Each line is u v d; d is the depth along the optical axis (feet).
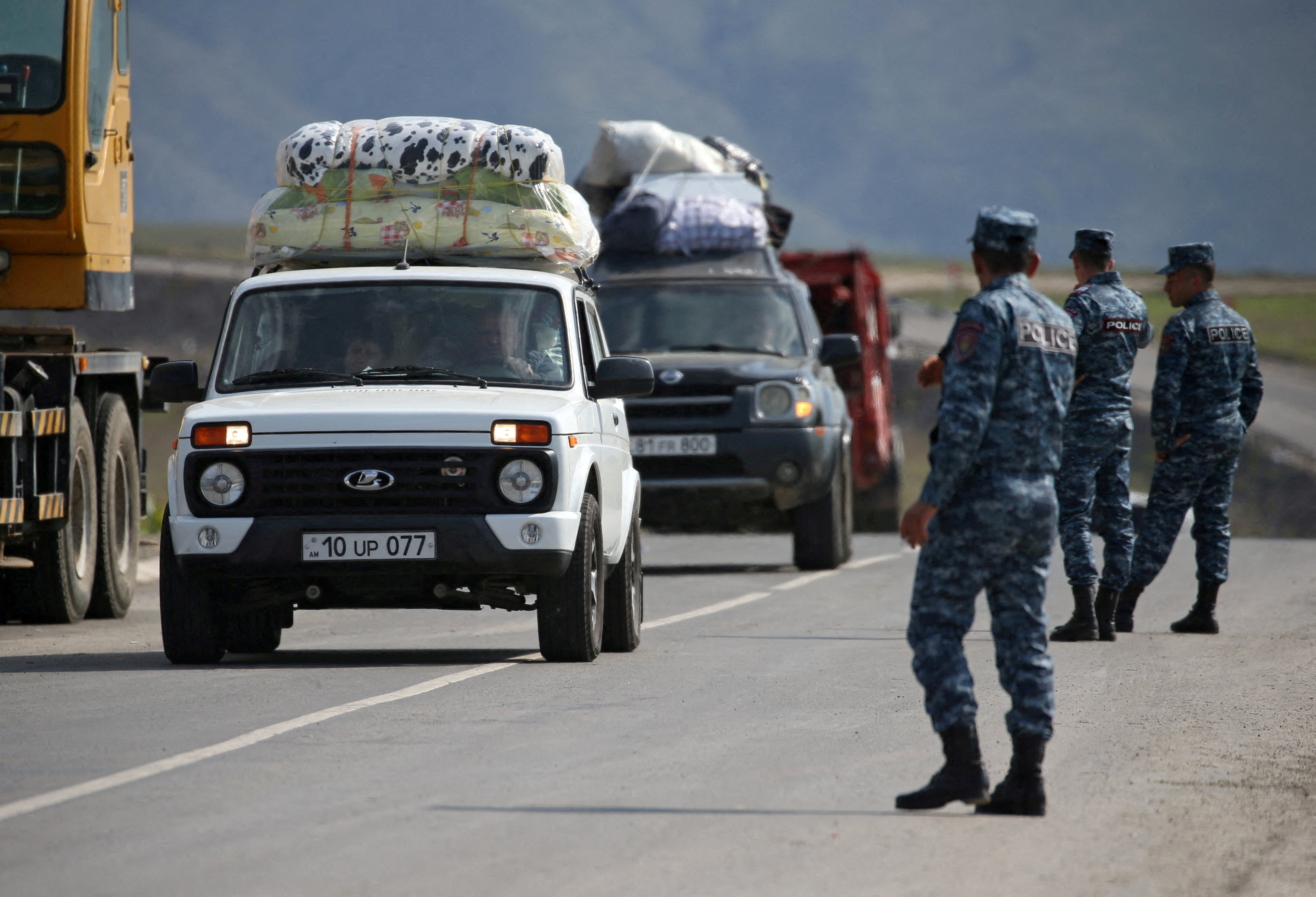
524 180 124.88
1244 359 139.74
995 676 112.47
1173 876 63.67
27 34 144.05
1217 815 73.72
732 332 206.59
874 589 179.83
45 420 143.54
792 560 225.15
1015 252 71.92
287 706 96.27
